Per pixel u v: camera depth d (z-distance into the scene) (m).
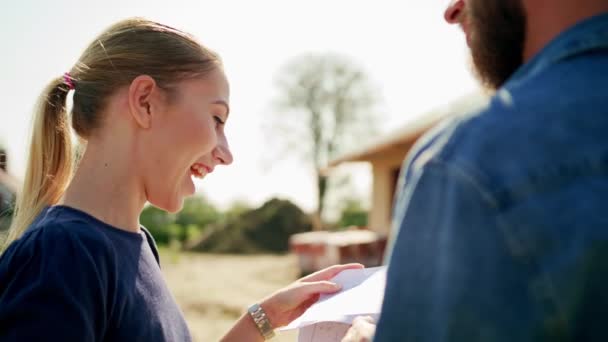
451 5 1.14
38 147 1.53
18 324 1.15
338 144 36.75
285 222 30.89
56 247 1.23
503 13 0.96
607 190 0.71
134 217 1.47
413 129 12.09
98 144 1.44
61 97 1.53
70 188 1.42
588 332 0.70
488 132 0.80
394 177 14.54
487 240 0.75
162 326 1.39
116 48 1.45
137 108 1.41
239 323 1.69
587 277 0.69
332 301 1.50
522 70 0.91
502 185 0.76
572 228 0.70
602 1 0.87
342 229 35.25
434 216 0.81
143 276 1.40
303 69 37.25
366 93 37.19
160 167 1.45
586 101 0.78
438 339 0.76
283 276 15.63
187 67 1.45
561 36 0.87
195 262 22.14
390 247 0.88
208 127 1.47
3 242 1.55
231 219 31.16
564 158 0.74
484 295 0.74
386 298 0.84
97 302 1.25
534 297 0.71
